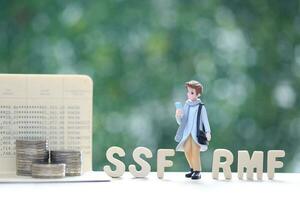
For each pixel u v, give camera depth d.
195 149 2.71
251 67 5.68
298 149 5.66
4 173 2.72
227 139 5.61
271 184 2.64
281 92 5.68
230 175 2.74
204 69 5.64
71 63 5.64
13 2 5.64
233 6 5.70
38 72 5.62
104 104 5.63
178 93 5.61
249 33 5.70
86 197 2.35
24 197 2.34
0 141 2.71
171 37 5.64
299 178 2.79
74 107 2.74
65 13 5.67
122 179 2.71
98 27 5.66
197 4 5.68
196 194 2.42
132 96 5.64
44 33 5.65
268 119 5.66
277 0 5.72
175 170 5.45
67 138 2.74
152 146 5.60
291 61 5.70
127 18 5.66
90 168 2.77
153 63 5.64
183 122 2.72
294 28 5.71
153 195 2.40
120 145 5.62
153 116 5.62
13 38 5.63
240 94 5.65
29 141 2.67
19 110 2.72
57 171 2.64
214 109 5.61
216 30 5.67
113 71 5.64
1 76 2.71
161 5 5.66
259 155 2.75
